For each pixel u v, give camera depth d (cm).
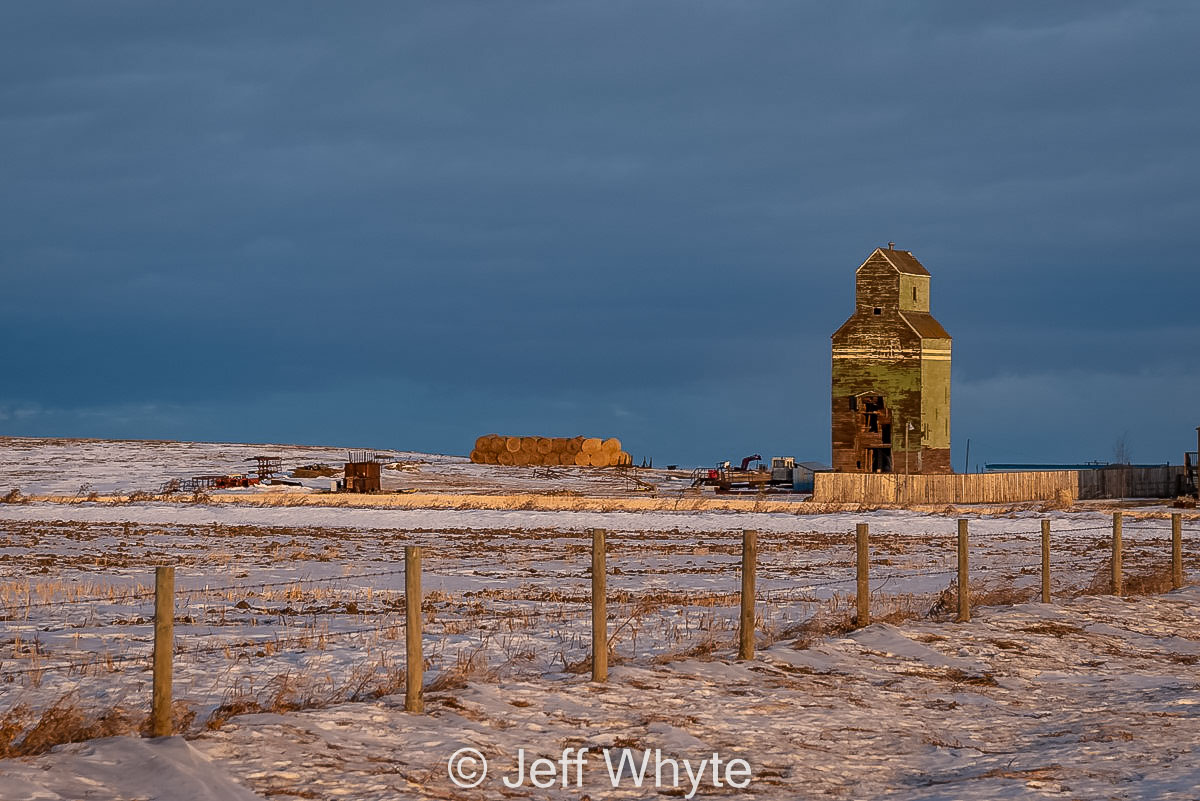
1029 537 10794
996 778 2881
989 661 4450
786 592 6291
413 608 3169
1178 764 3019
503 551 9406
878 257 17062
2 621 4891
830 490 15512
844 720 3497
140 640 4366
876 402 17100
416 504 14800
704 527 12312
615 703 3453
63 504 14388
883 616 5059
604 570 3684
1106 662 4616
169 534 10931
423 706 3191
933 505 14500
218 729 2842
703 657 4125
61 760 2489
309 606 5525
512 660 3906
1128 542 10256
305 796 2466
